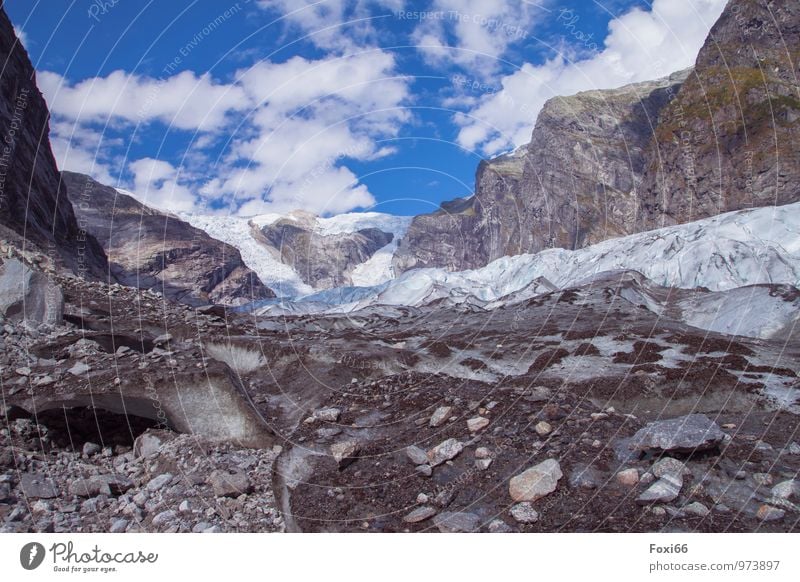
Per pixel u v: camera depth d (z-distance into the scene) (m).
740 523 5.75
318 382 11.59
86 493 7.70
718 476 6.50
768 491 6.25
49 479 7.89
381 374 12.45
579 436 7.41
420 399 9.30
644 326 17.30
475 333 18.70
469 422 7.91
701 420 6.99
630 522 5.82
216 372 9.45
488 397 8.98
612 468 6.72
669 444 6.63
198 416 9.21
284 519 6.68
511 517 6.09
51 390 9.16
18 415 8.97
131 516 7.24
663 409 9.87
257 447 9.03
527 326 19.17
